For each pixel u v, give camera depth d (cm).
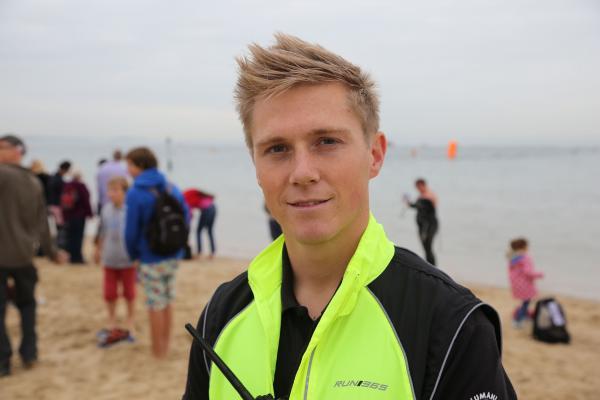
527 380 508
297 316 111
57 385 476
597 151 13638
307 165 100
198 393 126
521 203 2192
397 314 102
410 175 3978
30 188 491
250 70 106
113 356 544
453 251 1263
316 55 104
